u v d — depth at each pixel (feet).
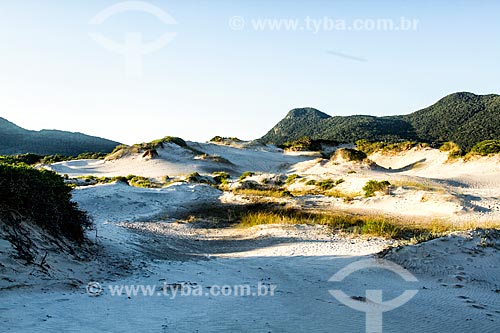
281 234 56.80
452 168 173.27
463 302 25.76
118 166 244.83
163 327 19.40
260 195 108.06
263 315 22.20
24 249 28.30
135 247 44.01
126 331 18.54
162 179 164.66
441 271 32.89
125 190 101.60
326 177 132.46
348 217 70.23
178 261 39.40
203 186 121.08
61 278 27.84
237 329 19.62
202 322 20.57
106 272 32.22
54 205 35.37
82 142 615.98
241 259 41.37
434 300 25.93
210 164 248.32
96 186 105.81
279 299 25.84
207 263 38.99
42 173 38.27
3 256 26.27
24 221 31.12
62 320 19.47
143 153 261.03
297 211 79.61
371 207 81.66
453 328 20.63
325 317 21.98
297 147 332.80
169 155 263.29
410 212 74.74
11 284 24.17
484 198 82.07
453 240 37.88
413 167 205.57
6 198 30.94
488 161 163.53
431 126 509.35
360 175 132.46
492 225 58.44
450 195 78.18
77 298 24.12
